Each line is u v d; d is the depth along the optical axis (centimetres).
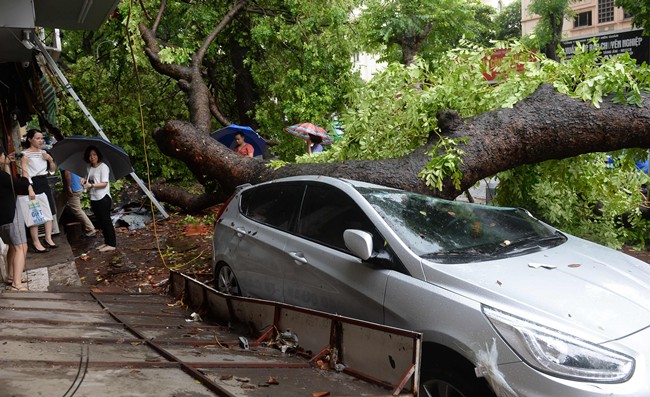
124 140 1619
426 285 393
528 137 675
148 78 1656
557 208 780
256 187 619
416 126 732
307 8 1433
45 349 386
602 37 1543
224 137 1267
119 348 412
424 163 671
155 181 1388
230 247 607
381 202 479
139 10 1340
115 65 1678
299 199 540
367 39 1653
